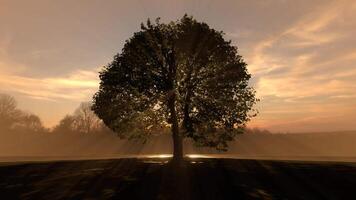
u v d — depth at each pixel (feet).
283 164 168.55
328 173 144.05
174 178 131.75
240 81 163.02
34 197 107.96
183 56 160.76
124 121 167.22
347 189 119.55
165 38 165.48
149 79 161.38
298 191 116.67
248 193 112.78
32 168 157.17
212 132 169.99
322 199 108.17
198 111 164.04
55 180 130.31
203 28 164.14
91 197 107.24
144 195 109.70
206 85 161.27
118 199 105.50
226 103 160.86
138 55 163.53
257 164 167.63
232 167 156.04
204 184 123.24
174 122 164.35
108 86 164.45
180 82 162.71
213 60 162.20
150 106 162.81
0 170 151.94
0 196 109.81
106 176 136.26
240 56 167.12
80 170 151.02
